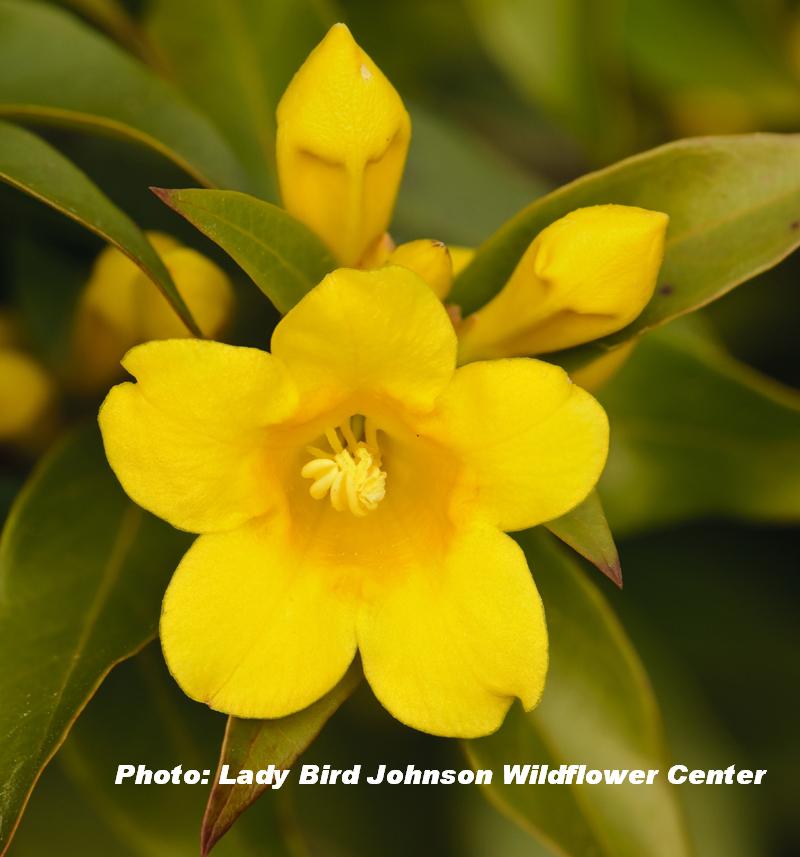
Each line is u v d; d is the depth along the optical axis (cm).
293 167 18
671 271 18
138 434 17
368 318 17
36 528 18
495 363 17
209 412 17
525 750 19
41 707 17
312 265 17
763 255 18
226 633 17
